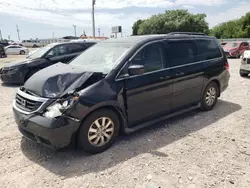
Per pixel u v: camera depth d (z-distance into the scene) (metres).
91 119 3.29
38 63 8.52
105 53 4.12
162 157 3.36
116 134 3.67
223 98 6.50
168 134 4.14
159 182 2.81
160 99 4.17
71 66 4.00
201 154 3.45
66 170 3.08
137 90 3.77
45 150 3.59
